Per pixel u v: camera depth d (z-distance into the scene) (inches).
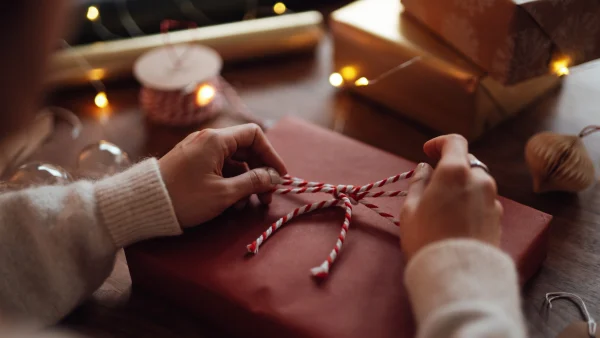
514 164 32.3
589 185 29.6
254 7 44.0
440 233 22.5
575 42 30.2
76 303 26.3
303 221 27.1
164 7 42.6
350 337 23.1
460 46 31.7
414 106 34.6
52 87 38.5
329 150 30.3
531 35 29.2
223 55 40.2
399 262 25.2
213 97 36.8
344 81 37.8
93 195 26.0
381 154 29.8
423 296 21.3
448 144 24.9
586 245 27.9
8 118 17.9
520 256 24.8
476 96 31.4
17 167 32.6
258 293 24.6
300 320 23.7
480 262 21.3
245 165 28.4
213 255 26.0
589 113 34.3
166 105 35.7
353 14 35.9
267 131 31.7
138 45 39.2
